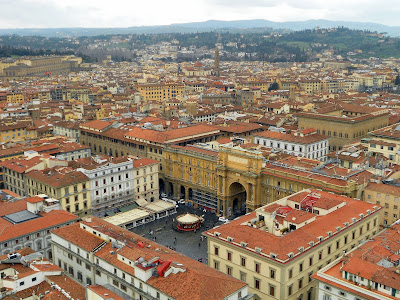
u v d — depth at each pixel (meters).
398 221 146.00
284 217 141.88
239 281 114.50
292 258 121.12
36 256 133.12
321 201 149.00
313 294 131.25
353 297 105.75
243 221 143.75
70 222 164.25
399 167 197.88
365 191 175.38
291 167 197.25
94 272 132.00
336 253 137.62
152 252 125.75
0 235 149.38
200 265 122.94
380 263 112.19
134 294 118.62
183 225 198.88
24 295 114.00
